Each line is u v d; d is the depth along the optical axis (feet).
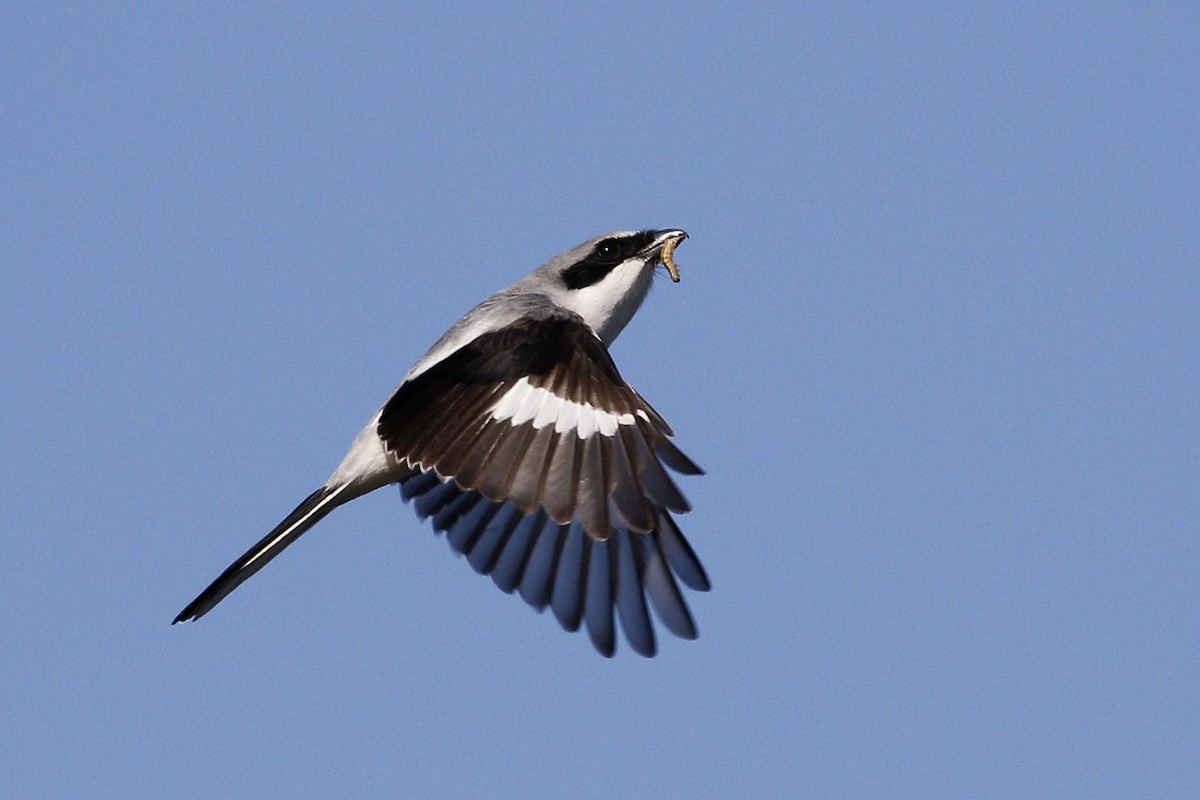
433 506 36.14
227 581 36.60
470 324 36.99
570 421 33.65
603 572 35.27
